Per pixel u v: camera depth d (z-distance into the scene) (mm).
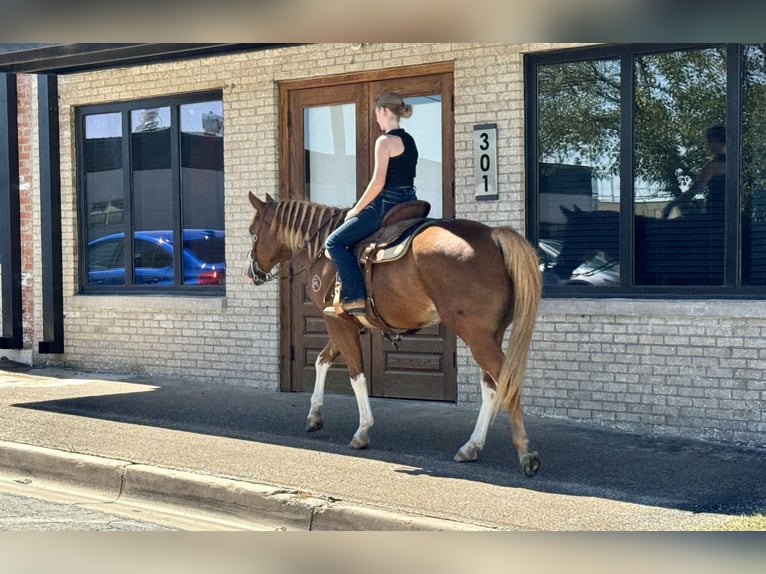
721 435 7824
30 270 12078
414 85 9500
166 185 11250
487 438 7891
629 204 8383
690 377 7949
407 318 7145
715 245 8047
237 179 10500
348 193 9961
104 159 11719
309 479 6633
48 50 9719
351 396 9867
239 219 10484
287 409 9172
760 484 6504
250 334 10414
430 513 5867
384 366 9703
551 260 8828
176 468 6941
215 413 8953
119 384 10625
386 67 9508
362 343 9812
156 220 11344
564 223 8758
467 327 6699
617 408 8281
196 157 11000
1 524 6188
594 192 8602
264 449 7535
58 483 7312
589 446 7609
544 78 8812
